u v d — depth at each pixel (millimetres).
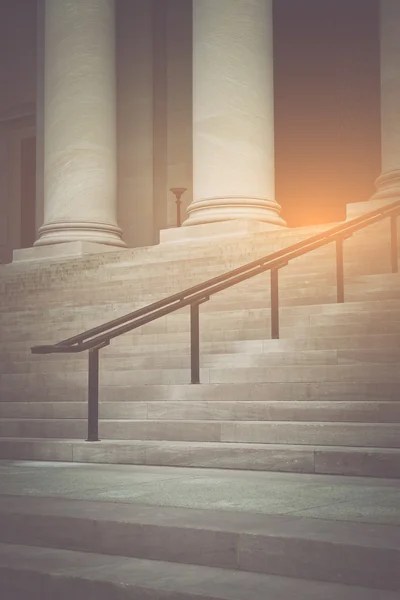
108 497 8422
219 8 22984
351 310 14930
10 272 25188
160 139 31547
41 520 7512
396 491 8562
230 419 11953
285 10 32906
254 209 22594
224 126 22781
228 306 18734
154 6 31844
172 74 31812
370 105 31219
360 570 5992
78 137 25438
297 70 32469
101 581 6266
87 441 12078
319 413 11211
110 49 26031
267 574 6355
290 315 15672
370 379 11938
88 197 25328
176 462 10938
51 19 25922
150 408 12719
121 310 20266
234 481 9422
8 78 37312
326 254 18641
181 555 6773
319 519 7023
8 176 37844
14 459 12375
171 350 16250
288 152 32312
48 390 15648
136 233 31062
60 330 20703
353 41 31609
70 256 24609
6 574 6742
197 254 21234
